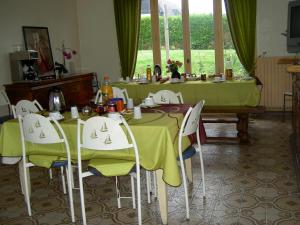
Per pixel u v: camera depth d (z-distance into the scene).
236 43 6.37
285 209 2.77
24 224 2.77
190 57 6.83
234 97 4.64
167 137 2.47
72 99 6.15
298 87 3.30
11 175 3.93
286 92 5.96
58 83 5.72
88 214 2.88
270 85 6.27
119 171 2.55
